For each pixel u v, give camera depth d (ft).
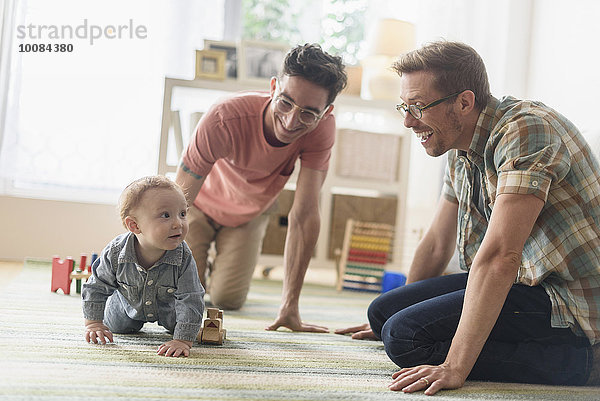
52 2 11.49
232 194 7.47
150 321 5.47
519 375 4.85
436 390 4.30
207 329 5.41
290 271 6.44
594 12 10.01
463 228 5.40
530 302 4.75
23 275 8.93
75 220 11.46
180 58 12.06
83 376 4.12
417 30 13.11
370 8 13.75
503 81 12.00
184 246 5.15
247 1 13.42
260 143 6.62
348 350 5.60
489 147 4.77
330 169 11.35
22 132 11.43
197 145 6.54
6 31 11.02
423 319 4.82
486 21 12.49
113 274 5.14
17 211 11.23
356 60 14.14
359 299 9.72
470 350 4.46
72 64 11.62
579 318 4.67
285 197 11.14
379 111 11.95
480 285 4.42
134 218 4.93
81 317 6.16
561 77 10.84
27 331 5.32
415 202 12.94
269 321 6.89
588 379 4.88
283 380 4.43
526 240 4.83
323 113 5.92
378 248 10.91
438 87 4.75
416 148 13.05
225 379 4.33
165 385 4.07
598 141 5.93
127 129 11.85
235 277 7.51
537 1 11.85
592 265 4.69
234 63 11.25
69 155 11.65
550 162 4.41
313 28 13.76
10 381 3.89
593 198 4.69
